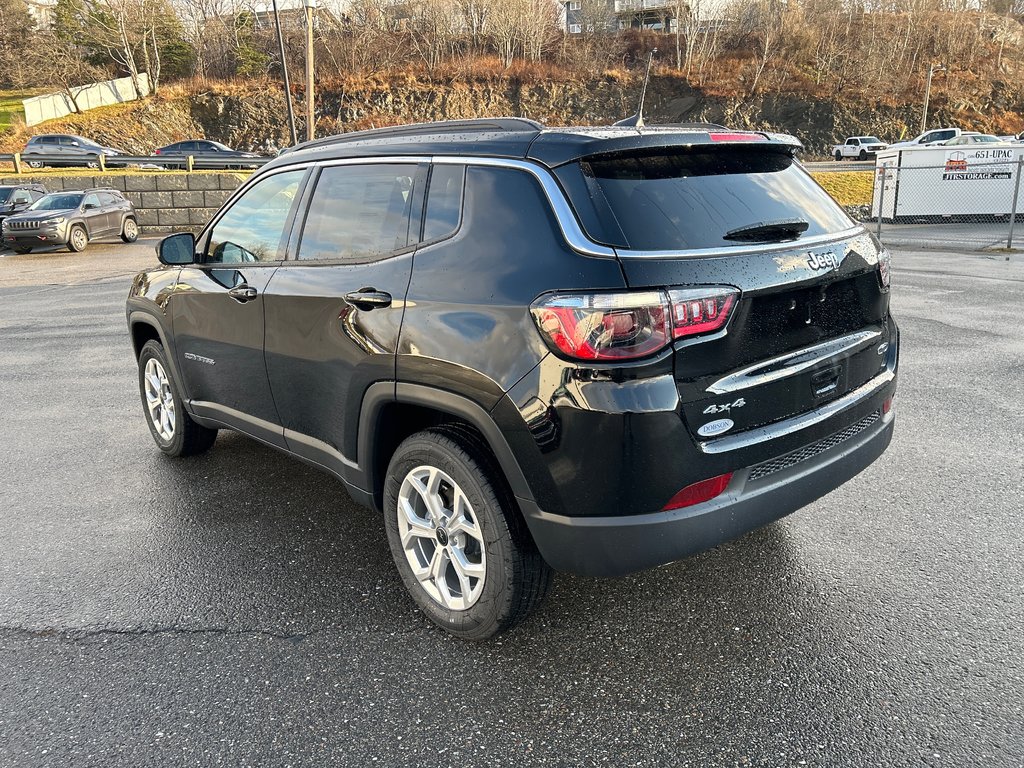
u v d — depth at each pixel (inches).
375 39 2763.3
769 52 2790.4
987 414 206.8
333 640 114.1
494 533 103.5
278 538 148.0
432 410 117.4
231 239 152.6
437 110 2568.9
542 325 92.0
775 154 117.8
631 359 88.4
